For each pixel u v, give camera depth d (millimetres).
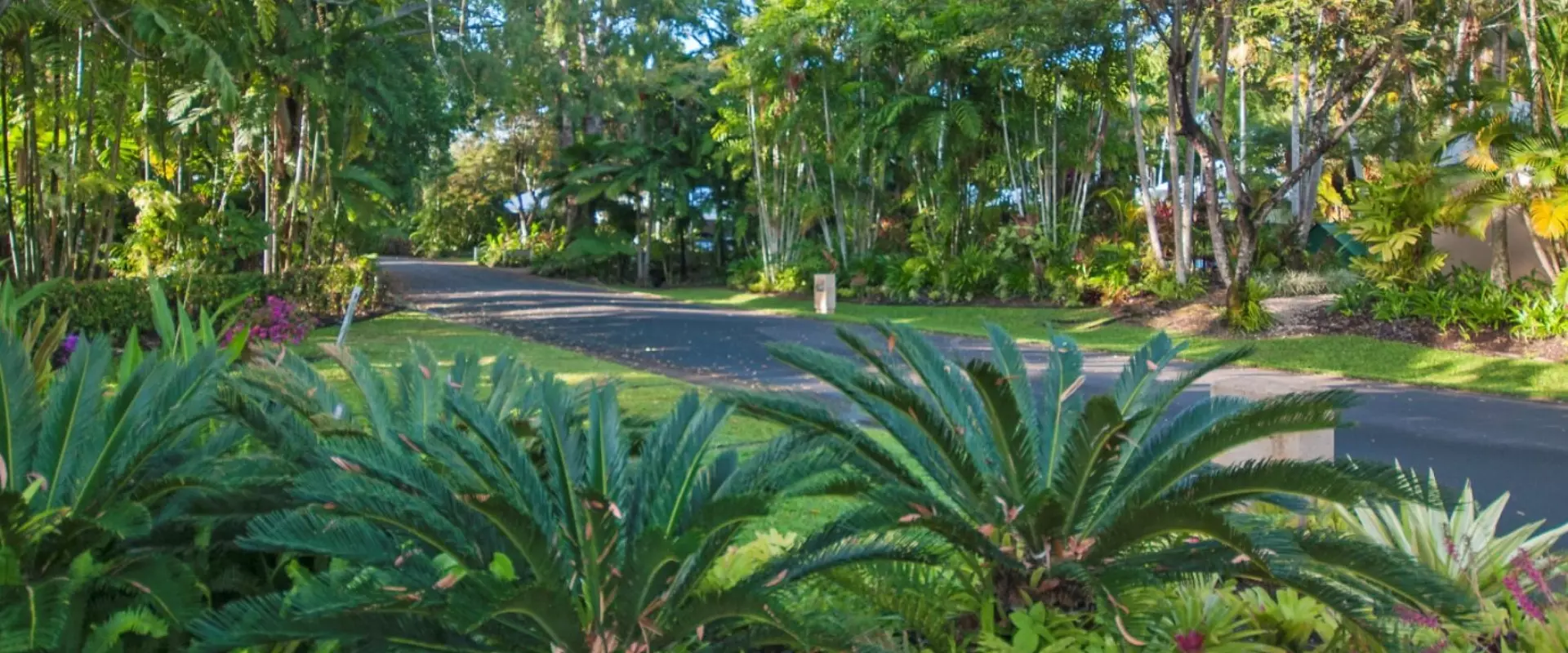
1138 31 19609
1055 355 3760
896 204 29688
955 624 3250
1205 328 16297
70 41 12070
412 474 2688
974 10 21891
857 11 24703
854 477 3119
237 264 19484
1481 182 14531
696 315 20609
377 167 24312
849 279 26172
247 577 3160
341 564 2889
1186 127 17844
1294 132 21719
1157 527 2850
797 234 29766
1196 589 3309
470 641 2562
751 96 28109
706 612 2465
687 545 2432
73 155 13664
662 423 3266
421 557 2627
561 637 2406
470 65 20625
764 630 2705
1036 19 19766
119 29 12500
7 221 13836
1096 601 2910
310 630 2330
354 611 2373
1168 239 23141
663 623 2588
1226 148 17266
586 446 3178
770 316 20703
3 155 14109
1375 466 2963
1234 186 16797
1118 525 2939
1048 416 3576
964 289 22844
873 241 28859
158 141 15641
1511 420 9102
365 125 18812
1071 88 22906
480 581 2289
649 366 12117
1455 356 12867
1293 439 4723
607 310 21469
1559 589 3809
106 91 13367
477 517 2672
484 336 15398
